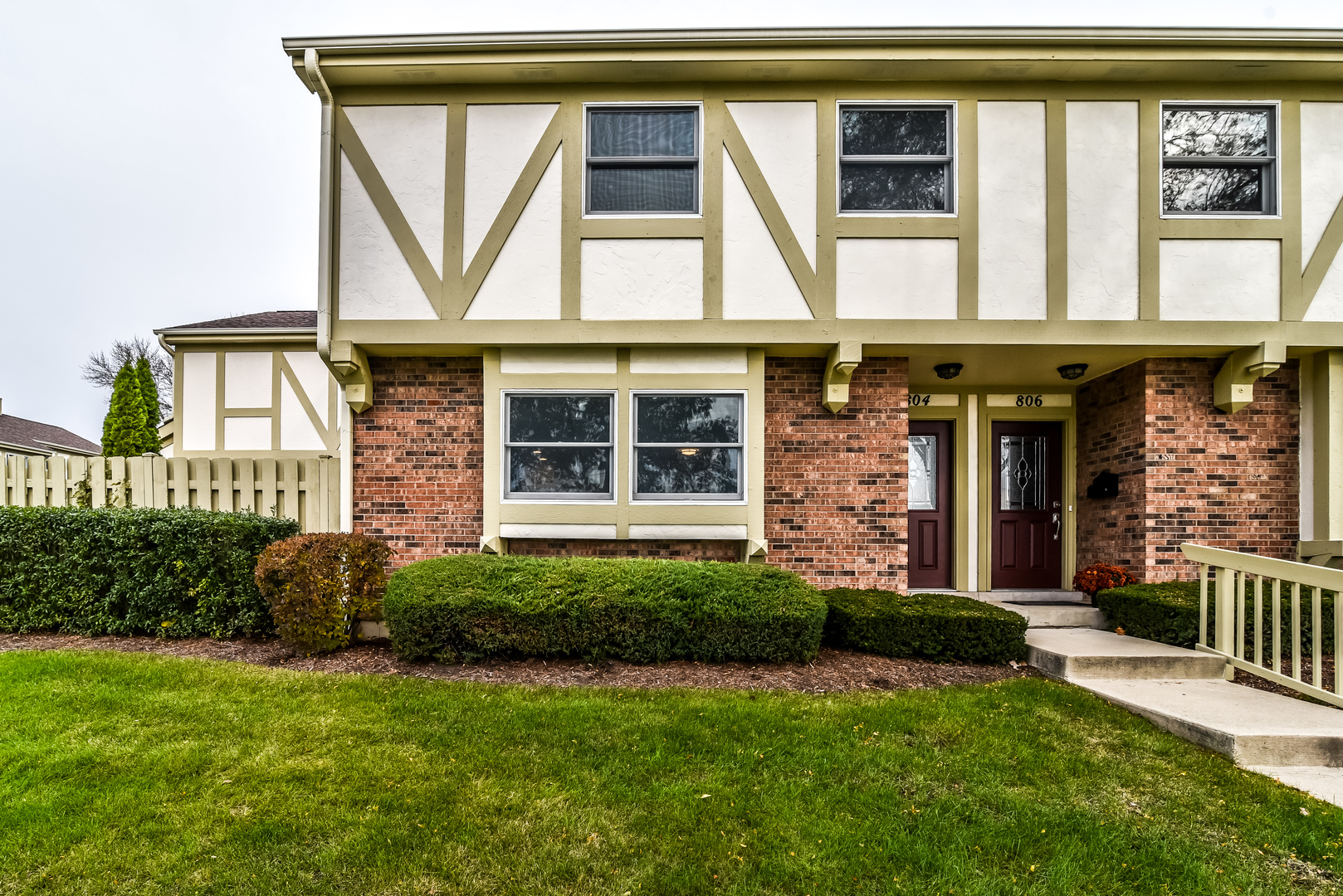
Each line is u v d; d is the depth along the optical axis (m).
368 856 2.61
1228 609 5.19
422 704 3.99
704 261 6.15
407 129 6.26
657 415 6.37
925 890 2.52
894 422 6.59
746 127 6.20
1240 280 6.11
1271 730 3.79
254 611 5.26
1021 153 6.15
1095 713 4.27
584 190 6.25
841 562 6.53
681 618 4.88
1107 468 7.29
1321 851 2.86
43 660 4.42
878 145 6.26
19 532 5.38
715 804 3.05
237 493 6.66
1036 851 2.80
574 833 2.80
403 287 6.18
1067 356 6.59
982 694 4.48
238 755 3.33
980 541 8.02
